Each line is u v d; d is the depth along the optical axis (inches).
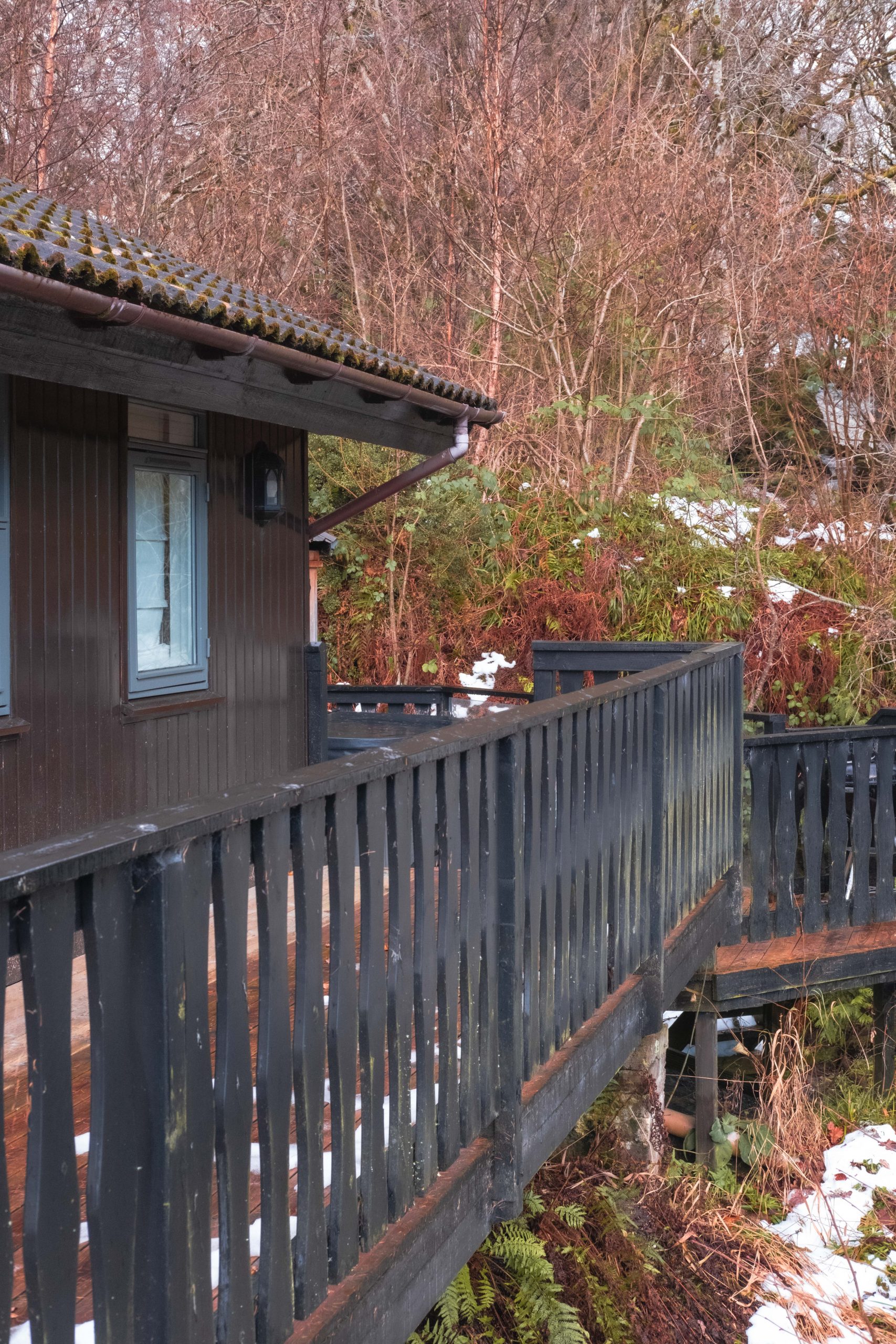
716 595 517.7
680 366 598.9
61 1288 57.4
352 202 647.8
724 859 240.1
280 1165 78.1
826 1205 219.6
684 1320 182.5
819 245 591.5
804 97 668.1
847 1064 285.7
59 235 148.5
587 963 152.7
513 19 598.9
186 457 210.7
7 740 165.2
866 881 264.5
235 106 616.7
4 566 163.9
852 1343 183.5
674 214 592.1
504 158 596.7
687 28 698.8
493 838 118.6
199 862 67.7
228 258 594.6
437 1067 118.4
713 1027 238.5
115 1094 61.1
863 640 490.6
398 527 524.7
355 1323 88.1
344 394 224.4
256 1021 148.3
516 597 529.7
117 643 190.9
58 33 520.1
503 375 621.0
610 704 160.6
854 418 592.1
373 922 92.0
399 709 417.1
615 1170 202.1
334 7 639.8
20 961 55.2
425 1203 103.1
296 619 257.6
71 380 159.8
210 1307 69.9
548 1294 154.5
